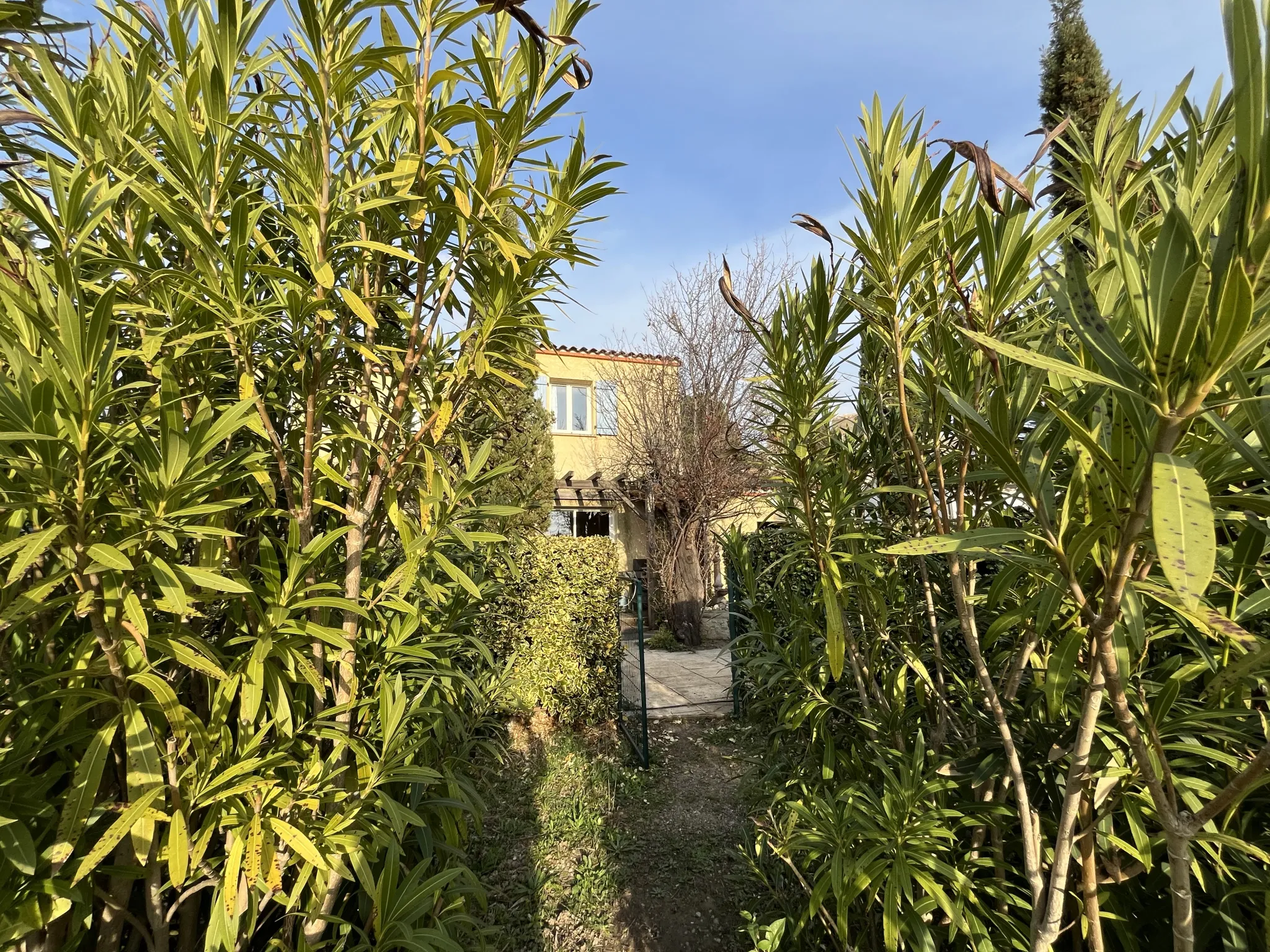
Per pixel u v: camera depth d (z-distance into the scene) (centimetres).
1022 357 72
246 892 118
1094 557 102
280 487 158
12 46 110
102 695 99
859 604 191
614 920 287
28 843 89
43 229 108
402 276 167
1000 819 141
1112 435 79
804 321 170
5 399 83
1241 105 60
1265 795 120
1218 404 65
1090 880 116
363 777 141
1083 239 120
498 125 140
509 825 362
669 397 1059
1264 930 117
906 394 178
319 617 137
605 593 538
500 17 160
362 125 151
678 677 712
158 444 113
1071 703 133
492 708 347
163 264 139
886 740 178
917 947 129
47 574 121
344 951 137
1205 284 59
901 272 129
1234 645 109
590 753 479
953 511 175
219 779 107
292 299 123
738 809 383
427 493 157
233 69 121
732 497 1009
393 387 162
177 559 118
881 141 132
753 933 186
